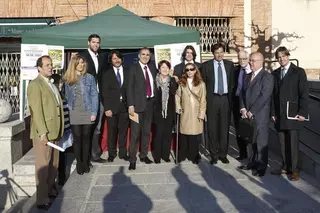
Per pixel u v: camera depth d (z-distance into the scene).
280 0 13.45
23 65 8.52
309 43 13.59
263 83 6.83
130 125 7.89
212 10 13.19
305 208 5.68
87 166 7.40
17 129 7.99
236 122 7.94
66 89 7.11
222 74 7.68
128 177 7.12
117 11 10.19
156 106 7.78
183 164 7.85
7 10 12.92
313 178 6.90
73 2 12.93
